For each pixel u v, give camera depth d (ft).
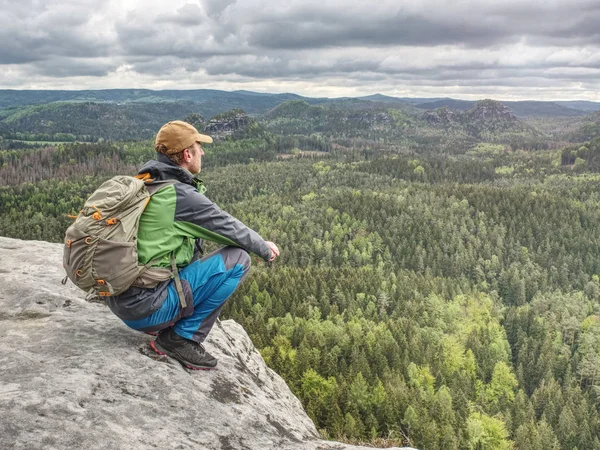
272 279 387.75
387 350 279.69
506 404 255.09
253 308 332.39
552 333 375.66
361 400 201.57
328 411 187.62
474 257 573.33
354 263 581.12
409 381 250.78
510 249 601.21
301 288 395.75
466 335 348.79
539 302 441.68
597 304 428.56
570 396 264.52
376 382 218.79
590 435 221.87
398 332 310.45
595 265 570.87
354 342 285.43
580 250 622.13
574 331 369.50
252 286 362.12
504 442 200.34
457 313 382.22
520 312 403.75
